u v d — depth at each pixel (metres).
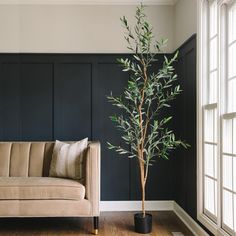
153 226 3.82
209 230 3.15
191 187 3.78
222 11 2.91
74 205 3.52
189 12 3.91
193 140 3.72
